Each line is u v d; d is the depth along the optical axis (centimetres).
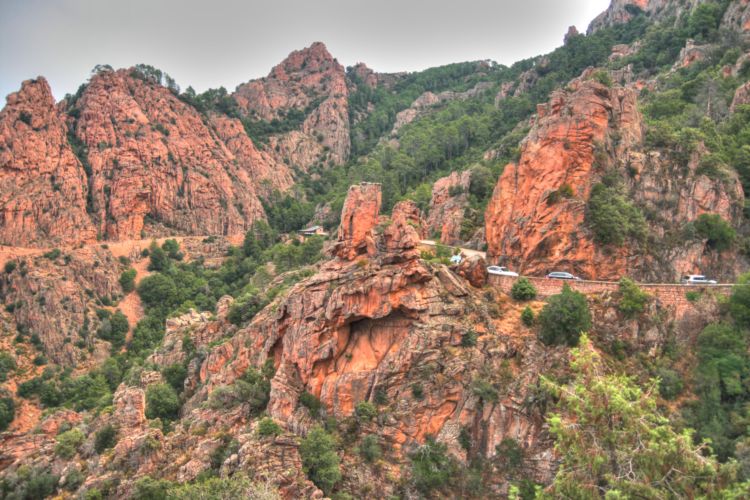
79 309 19150
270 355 8556
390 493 6562
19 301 18962
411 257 7525
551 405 6775
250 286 18562
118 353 18325
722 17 19400
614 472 3862
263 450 6550
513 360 7288
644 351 7488
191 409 9194
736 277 8719
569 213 8719
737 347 7106
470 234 12381
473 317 7588
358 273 7575
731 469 3712
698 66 17212
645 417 4059
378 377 7250
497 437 6869
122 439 7656
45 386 15662
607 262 8600
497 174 14838
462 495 6594
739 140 10888
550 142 9112
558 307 7369
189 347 11594
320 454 6644
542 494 3959
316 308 7731
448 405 7100
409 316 7512
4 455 8125
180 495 6084
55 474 7744
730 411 6688
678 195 9288
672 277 8712
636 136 9769
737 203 9381
